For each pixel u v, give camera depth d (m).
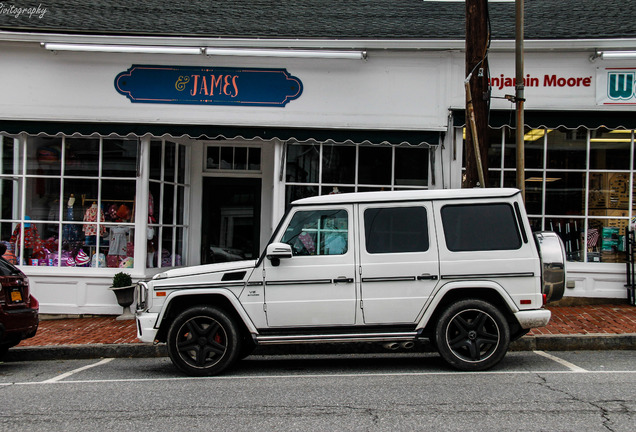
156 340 6.98
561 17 11.71
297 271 6.65
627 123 10.22
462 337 6.59
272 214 11.14
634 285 10.01
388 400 5.44
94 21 11.23
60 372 7.21
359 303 6.57
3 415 5.22
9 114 10.73
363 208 6.75
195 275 6.77
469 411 5.05
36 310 7.93
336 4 13.12
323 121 10.69
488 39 8.49
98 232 10.85
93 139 10.95
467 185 8.27
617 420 4.76
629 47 10.18
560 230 10.57
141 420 4.99
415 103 10.61
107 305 10.56
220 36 10.61
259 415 5.06
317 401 5.48
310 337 6.60
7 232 10.96
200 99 10.76
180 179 11.88
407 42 10.41
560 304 10.27
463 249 6.58
